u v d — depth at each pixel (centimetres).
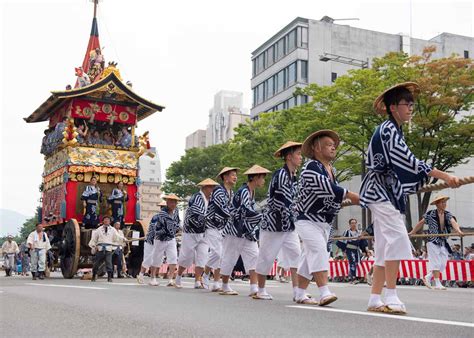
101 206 1661
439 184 529
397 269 563
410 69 2670
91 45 1959
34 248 1596
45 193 1831
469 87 2591
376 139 565
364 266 1595
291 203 779
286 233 782
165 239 1211
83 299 754
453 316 556
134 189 1706
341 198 641
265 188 3306
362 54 4822
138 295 840
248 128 3391
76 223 1527
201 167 4888
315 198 654
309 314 553
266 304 688
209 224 1020
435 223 1273
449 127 2598
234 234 903
